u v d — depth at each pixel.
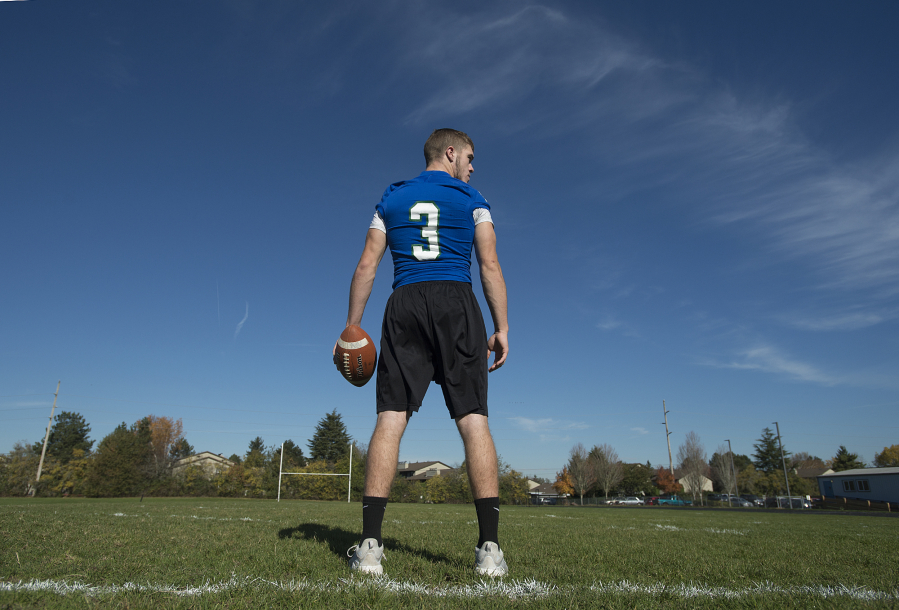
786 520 11.82
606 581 2.35
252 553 2.81
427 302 2.47
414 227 2.60
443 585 2.10
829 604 1.92
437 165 2.92
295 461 71.06
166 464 50.19
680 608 1.80
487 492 2.37
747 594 2.10
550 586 2.14
